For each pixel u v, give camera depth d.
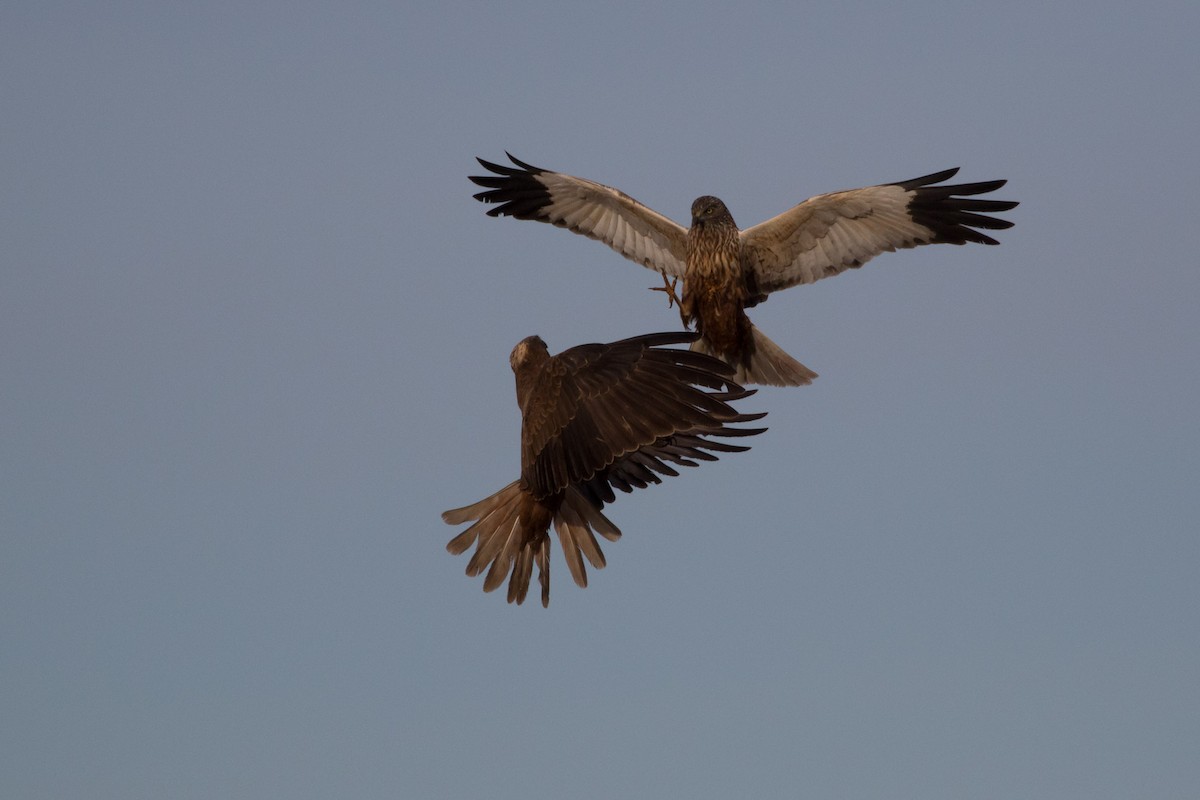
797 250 18.97
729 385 9.01
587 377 9.28
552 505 10.72
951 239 18.72
